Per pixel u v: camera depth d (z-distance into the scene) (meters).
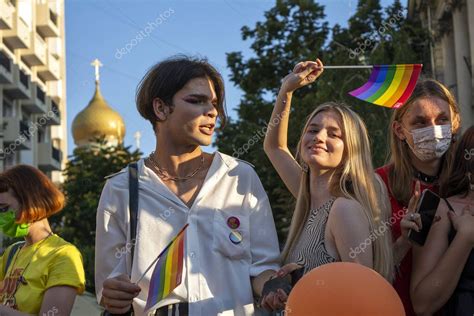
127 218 4.36
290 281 4.31
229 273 4.31
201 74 4.44
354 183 4.54
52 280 4.74
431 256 4.56
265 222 4.49
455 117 5.07
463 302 4.52
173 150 4.47
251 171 4.54
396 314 4.00
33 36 36.50
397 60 19.78
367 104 16.53
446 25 25.16
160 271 4.06
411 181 4.97
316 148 4.60
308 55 23.81
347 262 4.14
